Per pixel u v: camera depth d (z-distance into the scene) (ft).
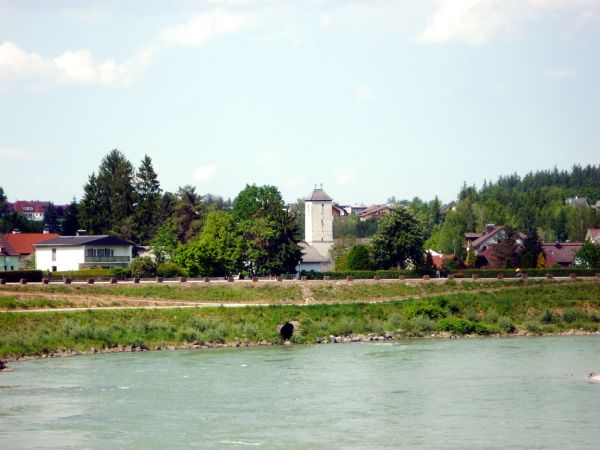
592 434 363.76
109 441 355.56
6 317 622.13
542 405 419.54
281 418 395.96
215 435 365.20
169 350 627.87
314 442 354.13
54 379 492.54
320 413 406.41
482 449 342.44
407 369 529.86
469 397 440.45
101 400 433.48
